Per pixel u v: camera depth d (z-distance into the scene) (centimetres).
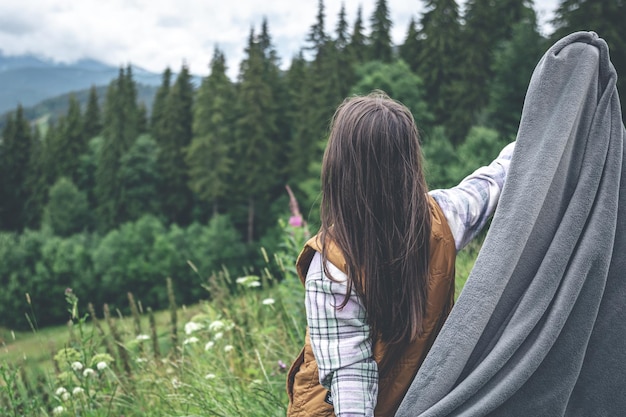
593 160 119
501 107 3350
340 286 115
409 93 3806
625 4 2883
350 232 116
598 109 121
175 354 349
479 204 128
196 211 6244
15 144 7481
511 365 114
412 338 116
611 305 120
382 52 5059
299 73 5947
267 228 5372
